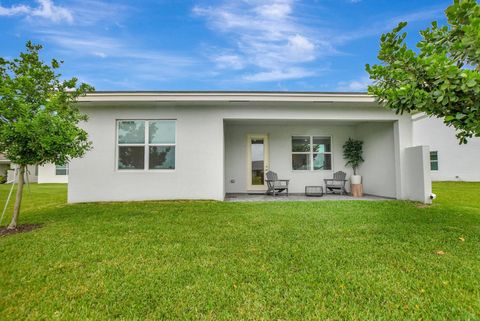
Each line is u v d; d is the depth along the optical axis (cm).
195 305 234
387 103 352
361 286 263
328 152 1038
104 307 234
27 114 443
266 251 360
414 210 625
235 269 303
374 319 214
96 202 752
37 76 506
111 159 770
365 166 980
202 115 786
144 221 530
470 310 224
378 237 416
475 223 501
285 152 1027
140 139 786
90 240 411
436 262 319
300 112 788
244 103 762
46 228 480
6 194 1102
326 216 563
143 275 290
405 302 237
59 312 227
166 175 774
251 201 768
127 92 716
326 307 230
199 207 671
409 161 774
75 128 501
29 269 308
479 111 288
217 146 782
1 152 477
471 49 292
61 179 1931
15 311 228
